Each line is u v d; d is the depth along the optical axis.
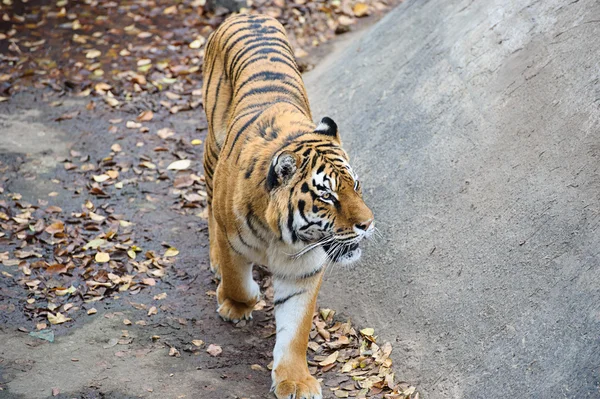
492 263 6.91
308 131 6.39
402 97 9.23
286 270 6.47
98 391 6.45
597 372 5.73
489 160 7.70
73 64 12.86
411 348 6.87
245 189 6.25
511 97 8.02
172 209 9.44
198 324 7.52
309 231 5.99
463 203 7.56
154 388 6.54
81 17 14.23
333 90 10.49
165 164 10.36
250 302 7.41
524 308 6.44
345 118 9.74
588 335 5.96
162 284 8.10
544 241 6.72
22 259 8.30
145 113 11.50
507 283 6.69
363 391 6.61
